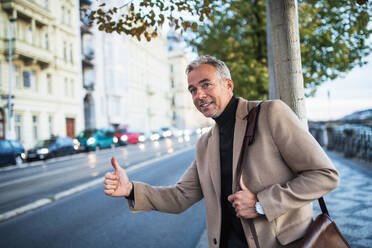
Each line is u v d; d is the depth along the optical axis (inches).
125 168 439.5
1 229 185.5
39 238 168.2
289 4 81.3
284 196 46.9
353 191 210.8
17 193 297.9
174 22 93.8
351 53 159.3
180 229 177.5
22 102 905.5
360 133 389.4
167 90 2468.0
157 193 63.1
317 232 48.9
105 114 1461.6
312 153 48.0
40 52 945.5
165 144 1077.8
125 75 1640.0
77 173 421.4
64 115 1109.1
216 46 320.2
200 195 67.1
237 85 316.5
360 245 114.3
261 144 52.6
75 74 1189.7
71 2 1166.3
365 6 113.7
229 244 57.9
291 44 81.0
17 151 617.9
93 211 220.8
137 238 164.9
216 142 59.1
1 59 838.5
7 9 848.3
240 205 48.9
